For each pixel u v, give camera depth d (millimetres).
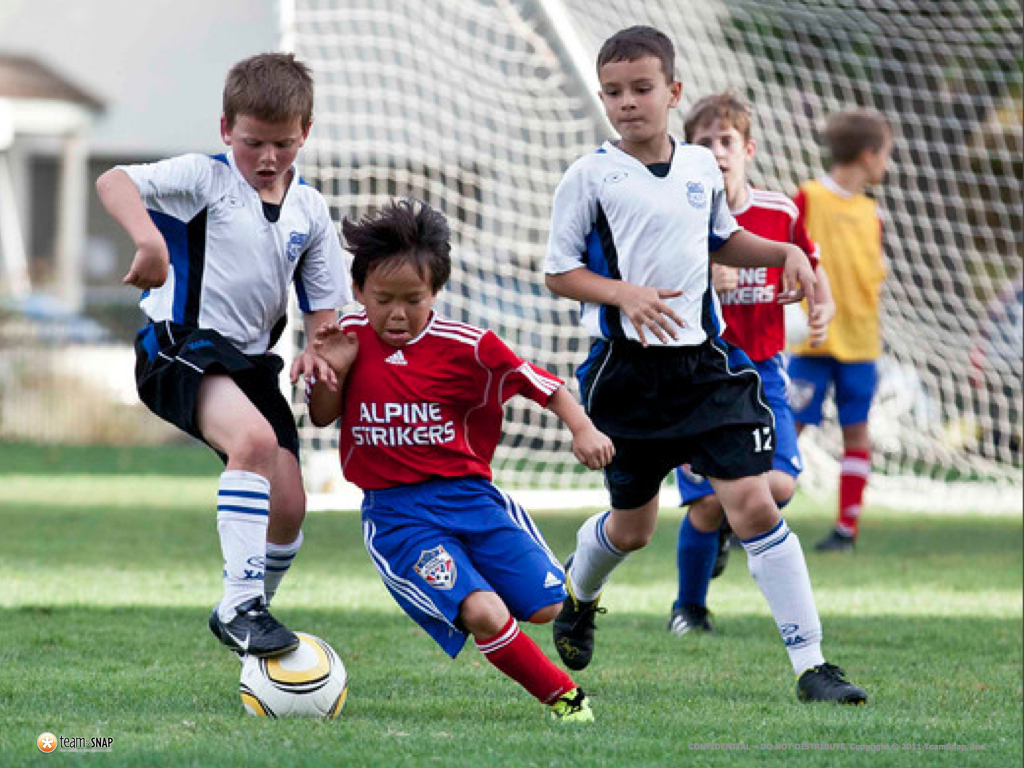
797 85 40469
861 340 26938
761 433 14180
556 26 31906
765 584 14164
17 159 80500
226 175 13375
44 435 51250
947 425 39281
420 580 12367
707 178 14516
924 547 28281
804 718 12812
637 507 14688
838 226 26641
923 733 12289
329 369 12508
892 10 38094
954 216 43000
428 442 12633
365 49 38281
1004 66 41375
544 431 38844
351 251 12570
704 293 14406
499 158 39719
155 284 12383
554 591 12508
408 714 12750
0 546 25672
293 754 10500
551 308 38156
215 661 15398
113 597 20156
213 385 12906
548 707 12969
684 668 15781
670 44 14312
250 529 12508
